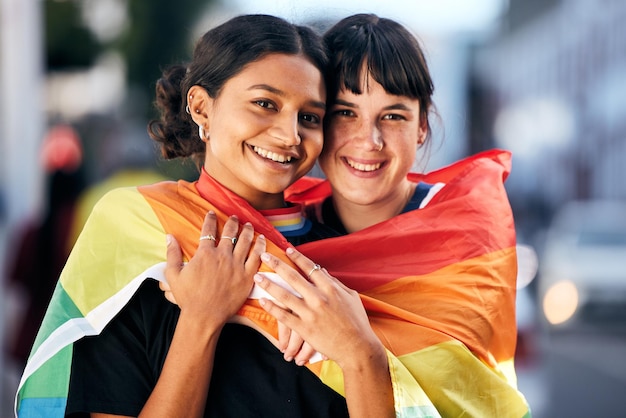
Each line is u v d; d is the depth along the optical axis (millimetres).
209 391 2418
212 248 2422
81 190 5652
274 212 2656
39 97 12203
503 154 3123
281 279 2418
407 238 2738
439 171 3107
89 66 21531
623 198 28625
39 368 2396
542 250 15758
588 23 31922
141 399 2400
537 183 35531
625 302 12836
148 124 2793
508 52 43062
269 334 2416
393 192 2898
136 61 21281
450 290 2693
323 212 2965
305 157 2549
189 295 2369
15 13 11789
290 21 2727
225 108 2490
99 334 2430
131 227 2510
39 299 5406
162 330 2439
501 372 2734
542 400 6590
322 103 2553
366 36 2740
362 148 2740
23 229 5527
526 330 6645
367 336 2387
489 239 2797
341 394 2424
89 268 2477
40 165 12000
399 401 2389
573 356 11477
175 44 21156
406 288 2672
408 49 2758
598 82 31000
